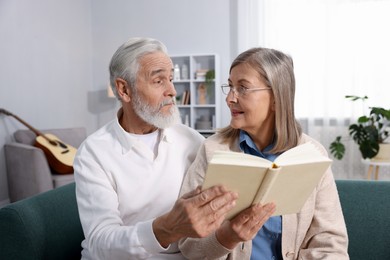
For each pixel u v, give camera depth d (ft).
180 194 4.05
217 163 2.57
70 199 4.77
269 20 16.99
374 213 4.76
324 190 3.96
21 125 14.17
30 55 14.76
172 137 4.64
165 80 4.27
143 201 4.27
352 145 16.37
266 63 3.72
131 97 4.29
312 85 16.66
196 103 18.17
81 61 18.39
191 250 3.70
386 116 13.53
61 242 4.39
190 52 18.29
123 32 18.94
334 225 3.86
